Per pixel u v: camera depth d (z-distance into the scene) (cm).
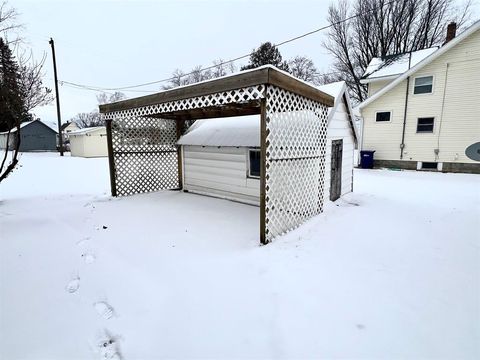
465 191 667
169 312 204
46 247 316
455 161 1009
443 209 499
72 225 399
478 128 955
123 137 615
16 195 613
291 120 367
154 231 379
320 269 266
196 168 670
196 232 376
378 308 205
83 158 1722
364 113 1200
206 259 289
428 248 320
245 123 610
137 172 648
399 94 1105
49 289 233
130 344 175
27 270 262
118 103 529
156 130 675
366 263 280
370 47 2117
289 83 330
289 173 373
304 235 367
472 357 159
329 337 176
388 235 365
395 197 610
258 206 536
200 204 551
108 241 339
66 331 186
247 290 230
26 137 2472
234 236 360
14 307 209
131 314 203
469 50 944
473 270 265
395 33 2030
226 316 198
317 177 458
